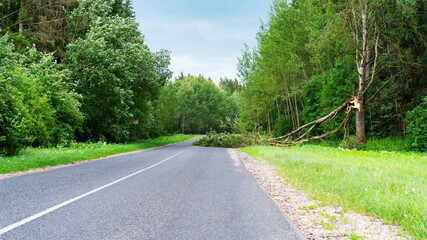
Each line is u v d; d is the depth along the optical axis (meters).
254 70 48.03
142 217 4.19
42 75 19.59
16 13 24.55
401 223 4.00
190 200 5.38
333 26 24.47
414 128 19.52
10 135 12.20
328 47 28.05
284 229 3.78
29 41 23.38
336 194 5.95
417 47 23.95
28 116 14.55
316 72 35.72
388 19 23.34
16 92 13.72
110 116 28.39
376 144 22.72
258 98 45.25
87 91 24.12
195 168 10.79
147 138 48.06
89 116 25.11
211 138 33.00
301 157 14.10
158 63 34.91
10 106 13.02
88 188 6.39
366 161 12.67
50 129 18.55
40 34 23.73
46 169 9.82
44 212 4.33
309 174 8.60
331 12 26.08
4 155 12.29
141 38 31.20
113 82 24.38
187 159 14.84
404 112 24.41
